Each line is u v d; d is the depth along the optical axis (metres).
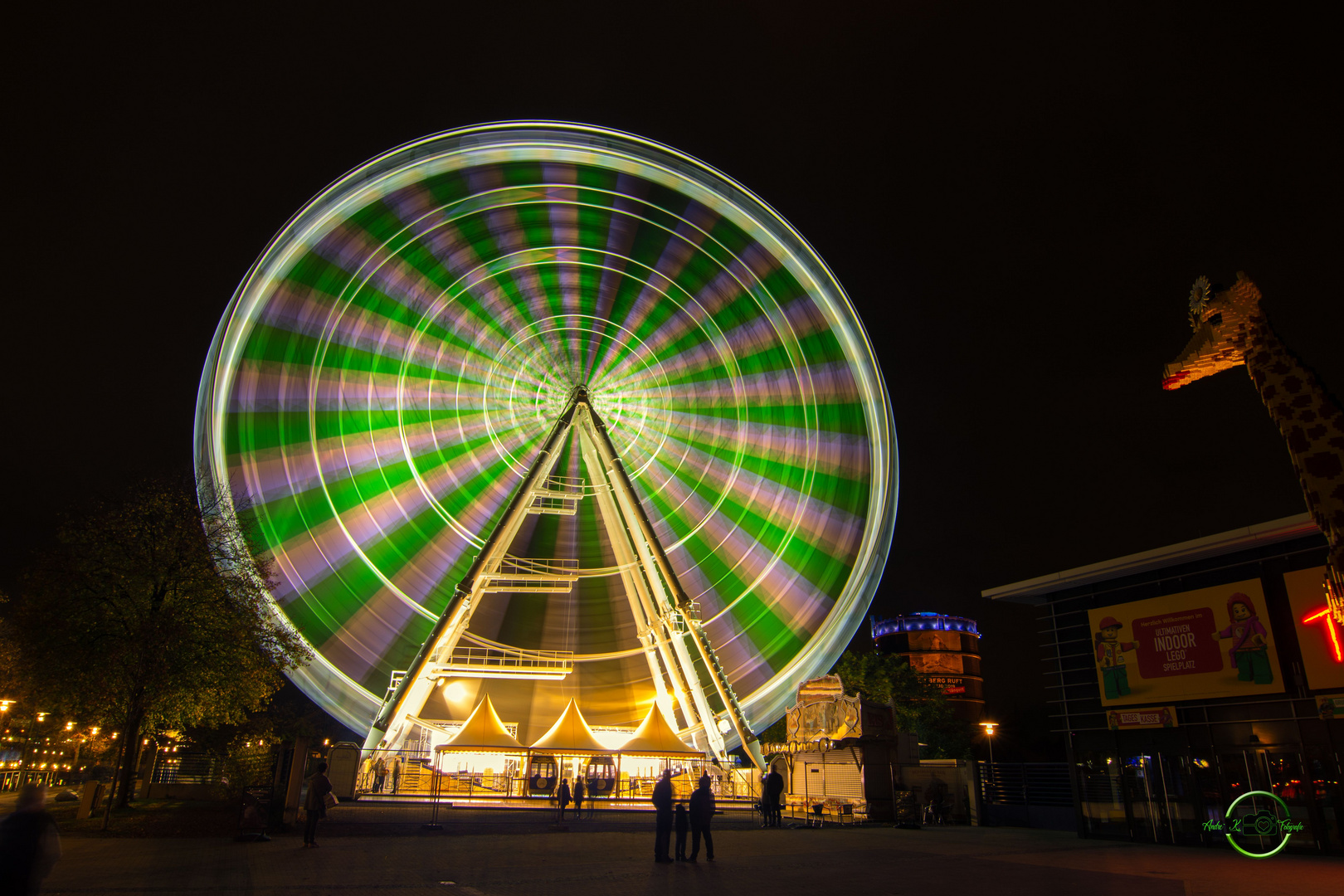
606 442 33.53
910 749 29.16
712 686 33.50
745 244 34.59
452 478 32.81
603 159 33.62
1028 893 11.05
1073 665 23.25
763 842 18.33
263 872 12.22
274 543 27.89
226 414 27.44
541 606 37.75
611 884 11.45
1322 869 14.48
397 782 30.66
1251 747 18.75
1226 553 19.84
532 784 31.59
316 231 30.12
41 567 23.95
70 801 35.41
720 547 33.41
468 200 33.28
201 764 39.03
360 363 31.06
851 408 32.09
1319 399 7.11
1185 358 8.09
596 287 35.12
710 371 34.69
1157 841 20.06
